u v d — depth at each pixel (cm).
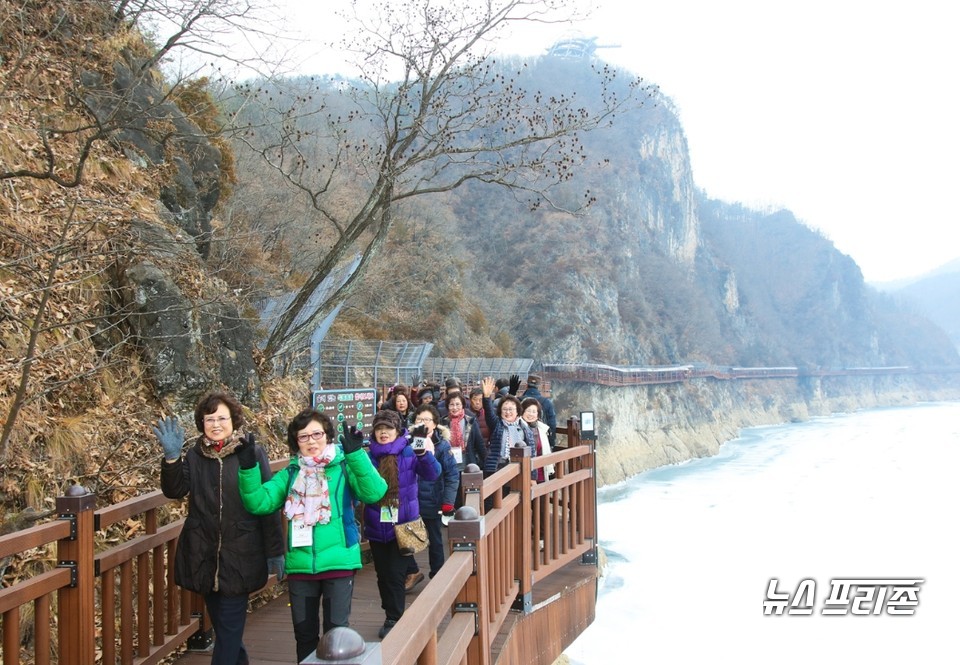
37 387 727
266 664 548
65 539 450
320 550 455
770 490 5759
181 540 446
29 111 955
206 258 1298
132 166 1100
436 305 4572
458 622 394
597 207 11119
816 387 14600
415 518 594
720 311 14338
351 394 1066
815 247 19450
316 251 2420
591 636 2791
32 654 572
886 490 5703
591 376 6869
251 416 1044
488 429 914
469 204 9512
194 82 1367
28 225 831
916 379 18925
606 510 4994
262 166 2306
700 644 2708
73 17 1128
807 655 2586
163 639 536
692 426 8694
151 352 891
